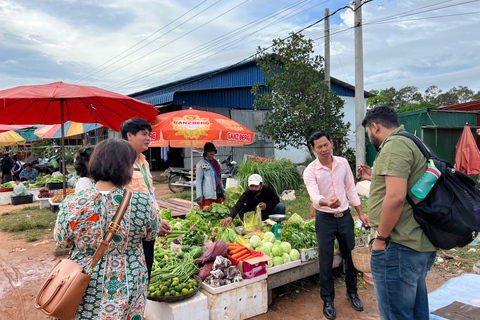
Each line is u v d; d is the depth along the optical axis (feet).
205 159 20.17
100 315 5.56
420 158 6.72
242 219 18.03
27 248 19.26
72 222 5.60
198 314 9.87
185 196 34.71
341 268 15.12
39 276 15.16
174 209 23.13
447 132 36.11
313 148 11.16
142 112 18.79
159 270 10.91
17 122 19.81
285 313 11.48
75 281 5.34
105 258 5.76
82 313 5.61
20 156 67.10
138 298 6.11
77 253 5.85
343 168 11.31
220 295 10.34
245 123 56.44
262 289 11.35
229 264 11.13
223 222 14.82
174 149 58.03
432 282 13.56
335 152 40.32
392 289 7.12
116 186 6.07
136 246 6.20
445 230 6.38
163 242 15.12
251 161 35.24
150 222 6.19
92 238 5.67
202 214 17.26
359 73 35.73
